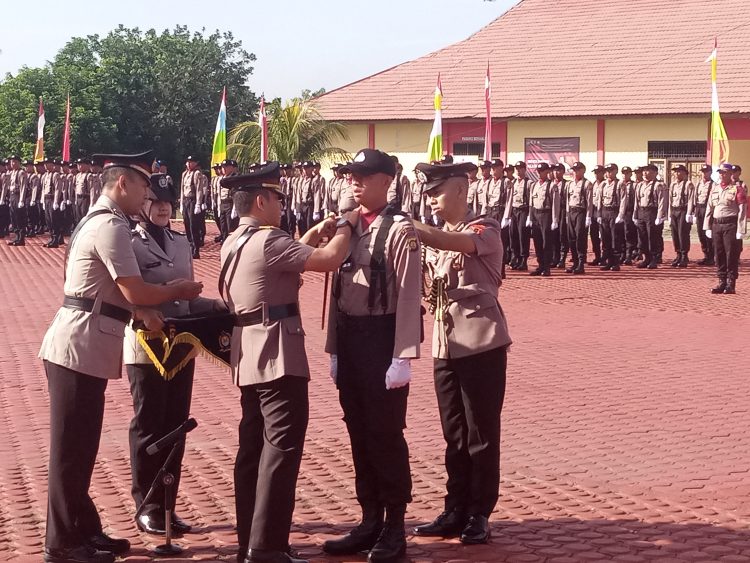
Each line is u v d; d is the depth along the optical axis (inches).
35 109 1881.2
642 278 830.5
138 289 211.9
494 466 231.5
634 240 930.7
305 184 1088.2
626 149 1371.8
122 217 217.8
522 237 880.9
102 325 214.5
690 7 1518.2
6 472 293.7
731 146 1359.5
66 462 212.8
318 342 526.0
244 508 213.9
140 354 235.5
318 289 756.6
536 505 259.6
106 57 2085.4
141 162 220.4
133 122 2053.4
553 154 1418.6
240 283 210.5
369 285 215.5
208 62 2117.4
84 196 1123.9
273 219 219.0
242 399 216.5
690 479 283.6
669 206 925.2
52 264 947.3
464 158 1482.5
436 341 234.5
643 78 1406.3
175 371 225.8
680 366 455.8
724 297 705.0
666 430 341.4
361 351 217.2
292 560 210.4
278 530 206.1
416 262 213.8
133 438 239.6
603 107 1373.0
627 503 261.3
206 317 217.2
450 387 235.0
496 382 230.8
